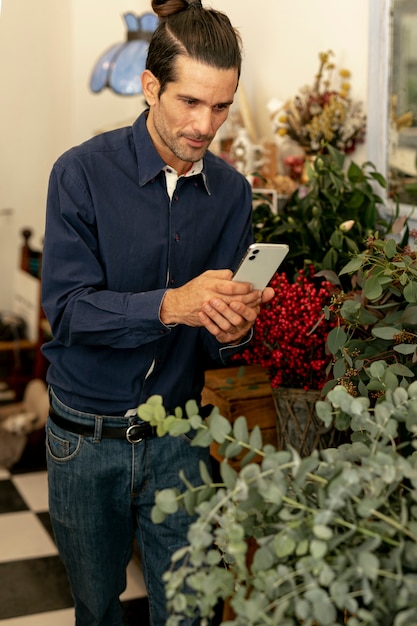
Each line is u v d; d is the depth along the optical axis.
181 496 1.06
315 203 2.16
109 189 1.73
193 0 1.62
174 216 1.80
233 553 0.96
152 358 1.78
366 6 2.42
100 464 1.79
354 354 1.67
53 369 1.85
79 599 1.93
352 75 2.51
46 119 5.33
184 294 1.57
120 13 4.86
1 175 5.32
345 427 1.23
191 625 1.79
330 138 2.45
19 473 3.93
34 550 3.14
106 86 3.78
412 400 1.12
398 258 1.59
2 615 2.68
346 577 0.93
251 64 3.15
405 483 1.38
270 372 2.02
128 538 1.91
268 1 2.99
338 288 2.02
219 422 1.09
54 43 5.13
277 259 1.52
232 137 3.10
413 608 0.91
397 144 2.21
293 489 1.10
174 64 1.57
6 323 4.75
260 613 0.94
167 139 1.64
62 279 1.71
